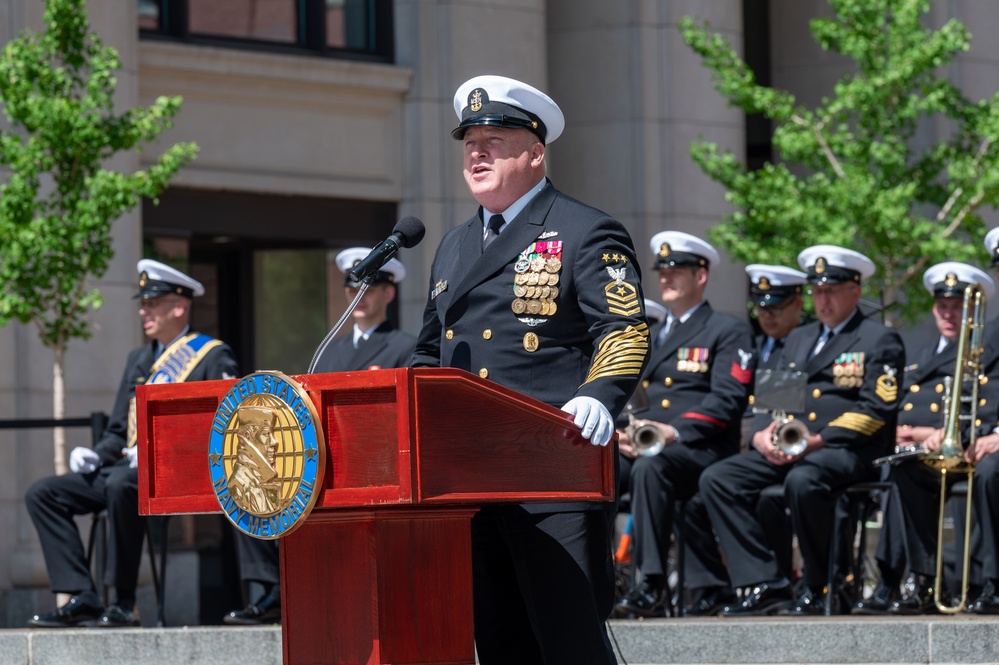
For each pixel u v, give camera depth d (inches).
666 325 1034.7
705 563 1017.5
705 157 1727.4
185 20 1519.4
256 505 421.7
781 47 2108.8
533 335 496.7
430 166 1648.6
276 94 1563.7
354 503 411.2
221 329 1610.5
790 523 981.2
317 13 1606.8
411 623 435.5
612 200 1831.9
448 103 1659.7
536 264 499.5
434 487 409.7
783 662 787.4
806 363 1002.7
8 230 1172.5
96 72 1210.6
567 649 478.6
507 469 430.9
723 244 1651.1
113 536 965.8
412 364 539.8
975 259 1626.5
